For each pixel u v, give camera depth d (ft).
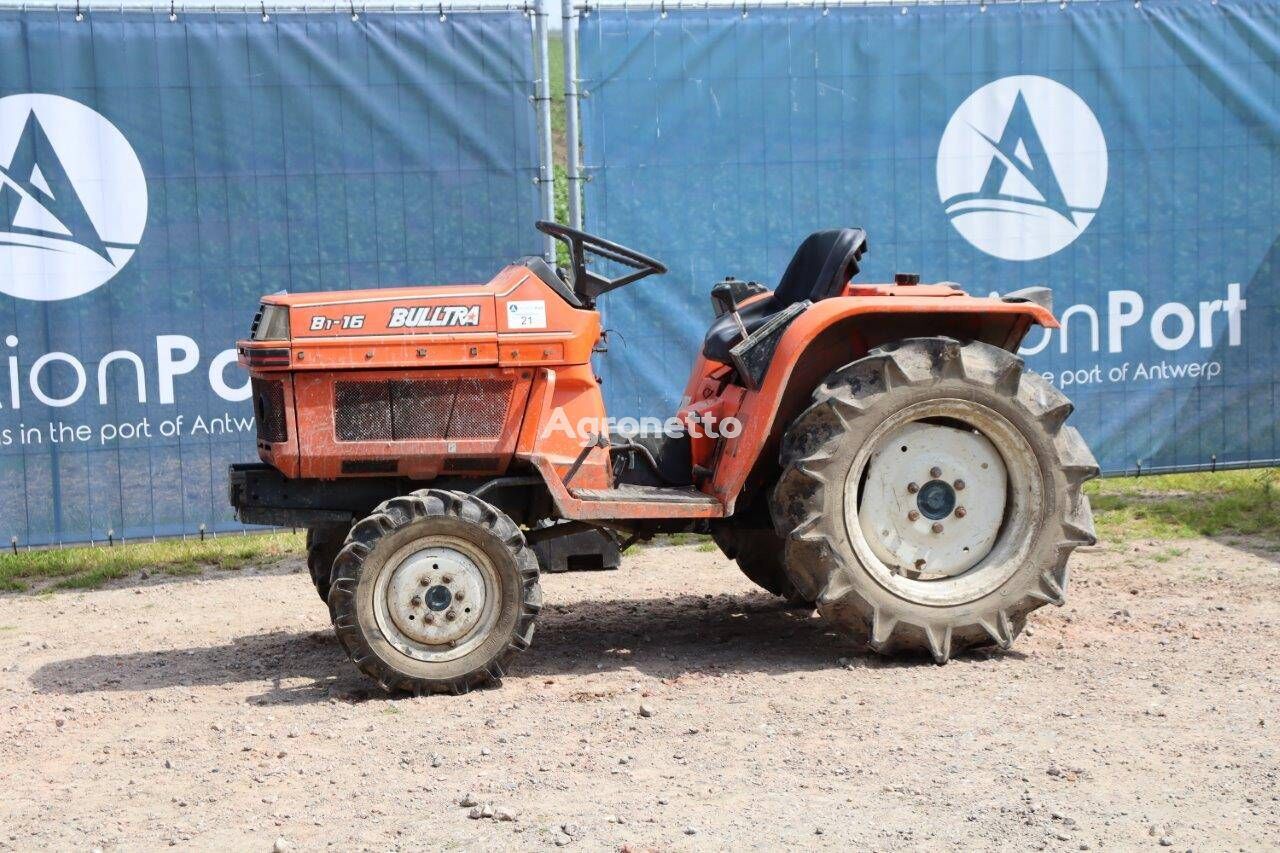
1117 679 17.54
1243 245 28.55
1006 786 13.85
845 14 27.09
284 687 18.43
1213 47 28.07
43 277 25.25
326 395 18.22
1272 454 28.96
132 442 25.77
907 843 12.52
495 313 18.49
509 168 26.43
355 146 26.03
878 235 27.61
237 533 26.32
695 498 18.70
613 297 26.86
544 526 21.95
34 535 25.48
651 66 26.58
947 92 27.50
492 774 14.56
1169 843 12.42
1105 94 27.94
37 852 12.88
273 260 26.02
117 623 22.63
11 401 25.25
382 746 15.61
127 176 25.44
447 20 26.02
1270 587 22.52
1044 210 28.02
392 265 26.32
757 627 21.31
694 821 13.10
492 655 17.69
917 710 16.44
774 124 27.09
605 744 15.46
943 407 18.53
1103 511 28.76
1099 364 28.37
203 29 25.45
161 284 25.70
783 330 18.80
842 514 18.31
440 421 18.51
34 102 25.02
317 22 25.73
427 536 17.44
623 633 21.07
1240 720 15.75
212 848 12.83
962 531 18.97
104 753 15.72
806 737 15.52
